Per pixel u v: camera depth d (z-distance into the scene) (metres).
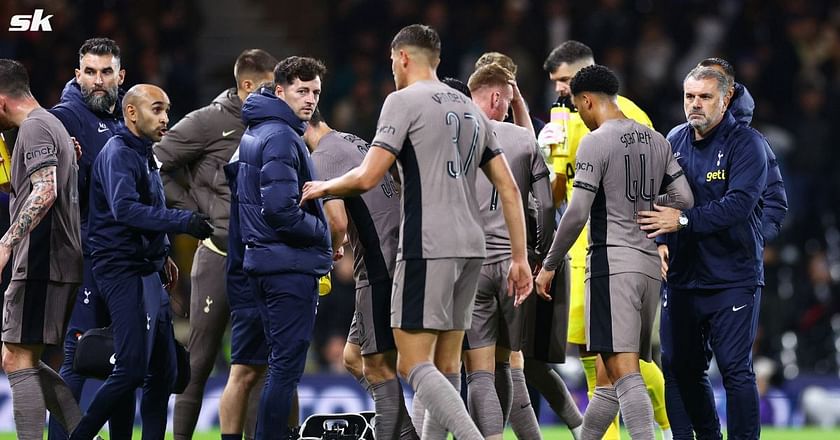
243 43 71.12
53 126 25.36
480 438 21.88
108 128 27.55
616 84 25.22
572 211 24.36
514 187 23.55
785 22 66.62
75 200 25.88
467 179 23.00
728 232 25.97
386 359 25.42
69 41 60.47
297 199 23.78
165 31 63.28
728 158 26.06
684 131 27.14
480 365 25.20
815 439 39.38
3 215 45.97
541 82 63.62
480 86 26.73
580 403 45.84
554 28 65.12
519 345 26.02
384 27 67.44
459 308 23.08
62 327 25.75
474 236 22.83
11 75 26.00
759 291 26.52
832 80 65.31
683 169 26.73
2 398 42.38
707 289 26.22
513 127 26.70
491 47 64.12
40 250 25.23
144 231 24.77
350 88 65.31
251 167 24.27
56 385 26.06
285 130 24.06
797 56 64.94
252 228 24.31
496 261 25.48
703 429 27.23
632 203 24.75
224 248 28.86
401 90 22.91
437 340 23.36
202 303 28.83
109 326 26.30
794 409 47.34
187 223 24.36
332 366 50.06
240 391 27.02
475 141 23.06
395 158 22.59
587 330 24.97
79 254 25.89
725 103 26.28
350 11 67.88
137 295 24.77
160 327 25.67
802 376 47.81
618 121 24.98
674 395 27.25
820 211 60.12
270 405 24.08
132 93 24.75
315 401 43.69
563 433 41.84
